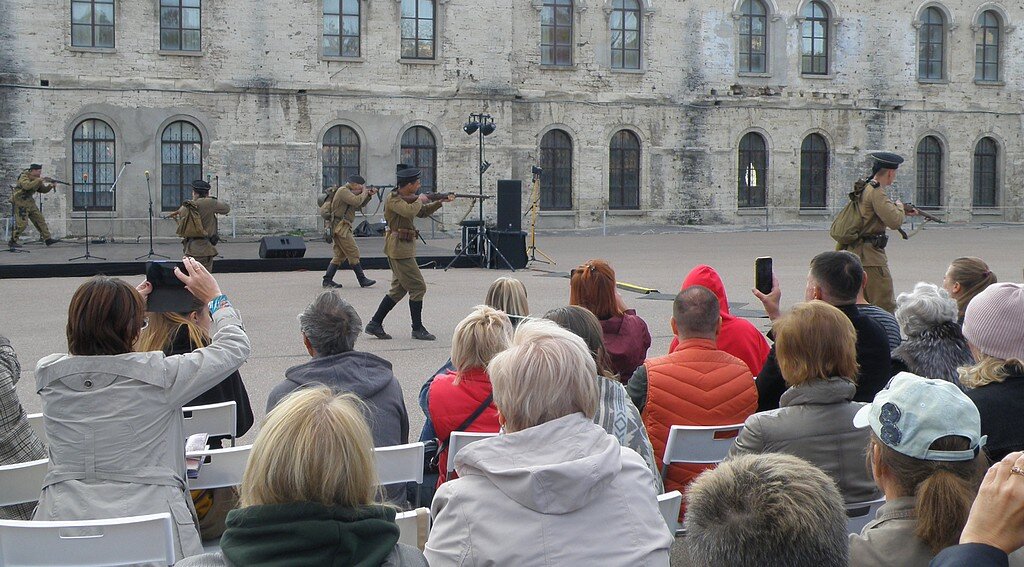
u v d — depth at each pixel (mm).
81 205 29828
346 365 5934
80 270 22328
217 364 4887
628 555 3344
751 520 2613
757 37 37969
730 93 37469
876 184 11727
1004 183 41281
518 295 7590
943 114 40219
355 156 32812
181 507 4723
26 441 5484
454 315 15836
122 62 30047
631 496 3477
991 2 40531
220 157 31172
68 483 4609
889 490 3373
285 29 31625
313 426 3031
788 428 4816
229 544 3004
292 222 32031
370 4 32500
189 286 5305
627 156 36719
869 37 39125
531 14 35031
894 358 6492
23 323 15008
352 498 3057
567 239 32531
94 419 4633
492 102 34000
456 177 33750
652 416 5855
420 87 33188
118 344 4766
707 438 5695
